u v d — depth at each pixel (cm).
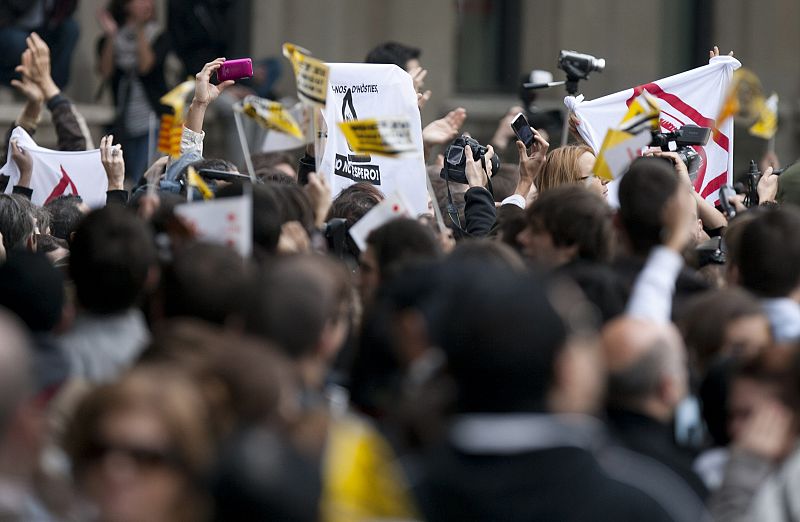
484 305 654
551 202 1133
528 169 1636
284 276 809
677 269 1083
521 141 1644
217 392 696
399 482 664
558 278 923
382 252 1109
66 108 1919
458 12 3588
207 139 2912
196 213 1062
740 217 1230
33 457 686
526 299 658
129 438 656
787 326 1067
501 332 649
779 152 3647
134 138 2841
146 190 1544
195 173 1259
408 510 657
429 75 3509
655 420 830
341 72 1605
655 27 3622
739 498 786
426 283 739
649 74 3628
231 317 926
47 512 691
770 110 1427
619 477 668
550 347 652
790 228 1088
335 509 650
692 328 986
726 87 1747
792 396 800
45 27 2920
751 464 794
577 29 3600
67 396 855
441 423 666
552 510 643
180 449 662
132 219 977
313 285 808
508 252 993
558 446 650
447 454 659
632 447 808
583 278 1023
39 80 1922
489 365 648
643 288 979
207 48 3022
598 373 690
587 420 673
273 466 641
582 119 1723
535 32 3616
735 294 993
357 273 1333
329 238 1302
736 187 1864
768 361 809
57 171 1789
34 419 677
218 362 705
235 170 1573
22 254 938
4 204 1430
